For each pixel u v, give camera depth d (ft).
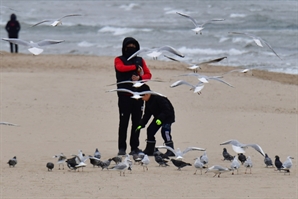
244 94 196.03
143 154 109.91
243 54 302.45
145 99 114.32
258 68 253.24
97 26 422.00
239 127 147.23
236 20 431.84
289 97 193.77
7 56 276.82
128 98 115.34
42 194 86.12
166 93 194.08
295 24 404.77
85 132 140.97
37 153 118.93
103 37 385.50
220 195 85.30
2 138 134.00
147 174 99.91
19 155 117.08
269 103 184.85
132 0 575.79
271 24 408.26
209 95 193.06
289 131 142.72
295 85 213.66
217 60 97.86
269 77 229.45
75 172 101.86
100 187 89.92
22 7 554.87
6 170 103.19
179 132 140.97
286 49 317.42
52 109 169.17
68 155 116.16
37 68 244.83
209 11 490.49
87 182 93.50
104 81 211.41
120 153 115.96
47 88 198.29
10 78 212.02
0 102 177.88
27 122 152.35
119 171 102.32
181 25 433.89
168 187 89.86
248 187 89.97
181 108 174.29
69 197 84.48
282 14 444.96
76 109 169.68
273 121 155.22
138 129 115.24
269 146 126.72
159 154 110.11
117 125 149.59
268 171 102.94
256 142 130.72
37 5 572.51
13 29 302.66
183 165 103.50
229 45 335.88
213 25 418.92
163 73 231.50
